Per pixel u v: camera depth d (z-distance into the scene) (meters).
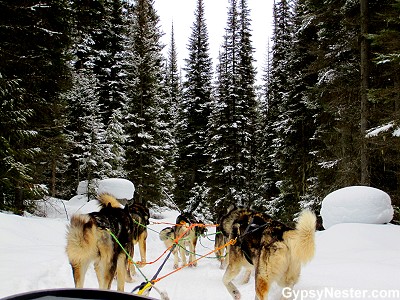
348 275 6.48
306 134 19.95
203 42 33.50
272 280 5.25
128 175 23.61
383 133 10.57
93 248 5.38
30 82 13.41
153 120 24.70
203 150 31.52
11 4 12.34
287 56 21.50
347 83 14.64
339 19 14.97
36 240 10.12
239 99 27.42
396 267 6.80
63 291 2.51
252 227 5.80
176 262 9.52
